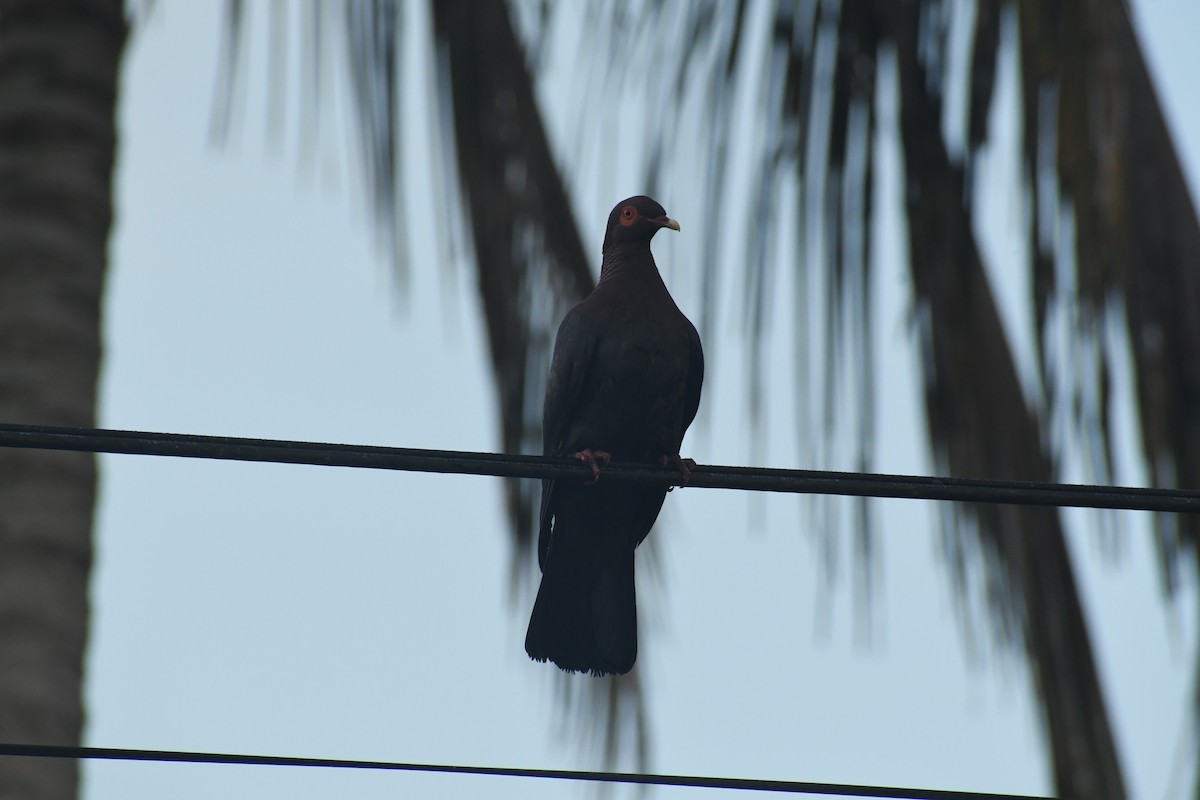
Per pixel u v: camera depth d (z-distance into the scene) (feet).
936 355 37.32
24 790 32.42
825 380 35.45
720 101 36.86
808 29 36.70
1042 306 34.53
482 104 46.50
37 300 36.01
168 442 26.32
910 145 36.14
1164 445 34.60
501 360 47.01
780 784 25.39
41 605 33.88
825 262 35.96
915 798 25.82
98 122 38.37
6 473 34.78
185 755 24.22
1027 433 38.47
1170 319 34.73
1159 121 35.91
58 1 38.55
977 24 35.81
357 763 24.49
